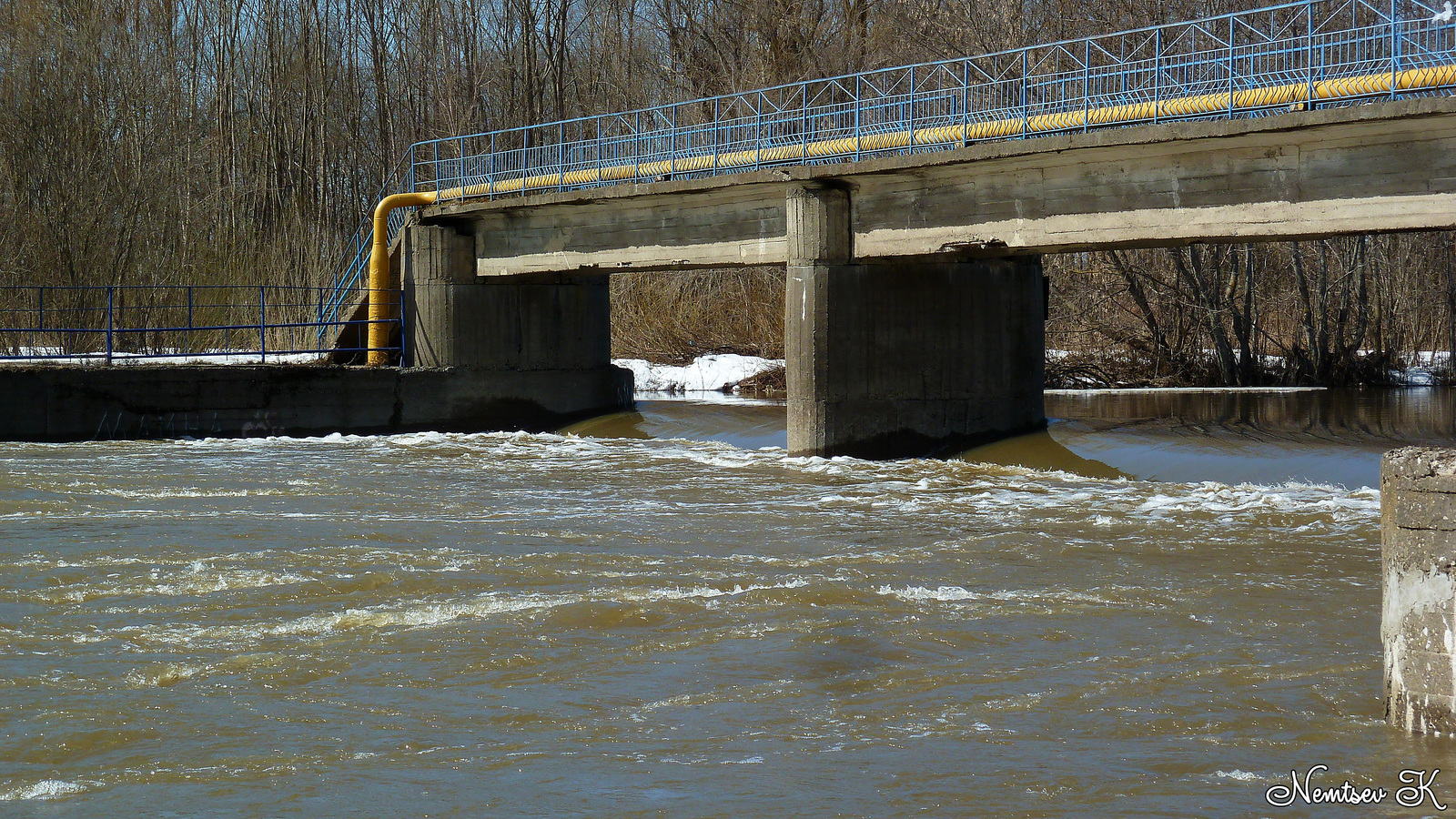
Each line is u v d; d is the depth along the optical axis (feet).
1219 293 128.36
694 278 146.61
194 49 176.24
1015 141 66.08
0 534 48.78
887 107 78.33
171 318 130.62
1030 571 42.45
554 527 52.06
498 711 27.68
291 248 142.10
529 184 99.09
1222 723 25.95
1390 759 23.39
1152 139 61.05
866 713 27.14
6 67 144.97
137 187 145.79
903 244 74.28
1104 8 129.49
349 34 183.11
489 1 182.70
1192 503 58.39
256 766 24.27
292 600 38.11
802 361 77.56
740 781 23.09
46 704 28.17
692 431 98.43
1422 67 55.36
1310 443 78.59
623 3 182.50
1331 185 58.23
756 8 156.56
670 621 35.24
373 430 97.09
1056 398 114.11
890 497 61.72
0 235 134.51
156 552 44.98
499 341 102.47
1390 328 130.52
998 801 21.98
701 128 87.25
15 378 85.35
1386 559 25.16
